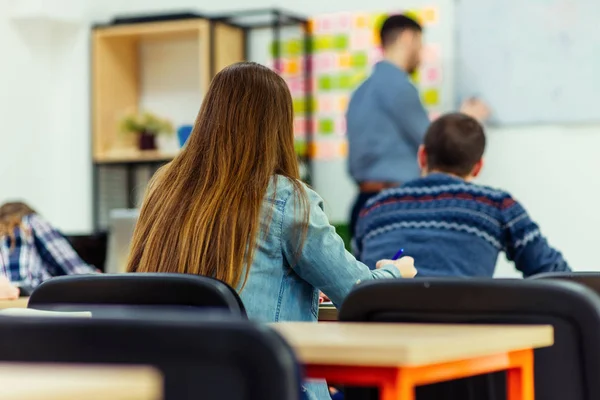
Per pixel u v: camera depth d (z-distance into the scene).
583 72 5.46
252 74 1.98
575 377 1.31
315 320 1.95
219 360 0.80
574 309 1.30
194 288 1.56
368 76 5.99
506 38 5.61
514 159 5.62
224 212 1.86
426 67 5.80
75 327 0.85
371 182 5.77
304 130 6.14
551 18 5.52
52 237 4.67
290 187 1.89
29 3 6.59
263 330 0.79
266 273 1.86
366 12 6.01
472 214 2.96
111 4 6.79
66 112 6.86
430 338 1.12
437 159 3.14
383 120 5.73
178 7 6.61
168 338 0.81
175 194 1.93
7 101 6.61
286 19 6.17
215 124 1.95
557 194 5.54
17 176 6.66
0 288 2.61
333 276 1.86
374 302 1.41
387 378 1.07
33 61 6.77
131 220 4.87
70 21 6.79
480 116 5.66
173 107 6.79
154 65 6.84
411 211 3.05
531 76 5.57
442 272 2.95
